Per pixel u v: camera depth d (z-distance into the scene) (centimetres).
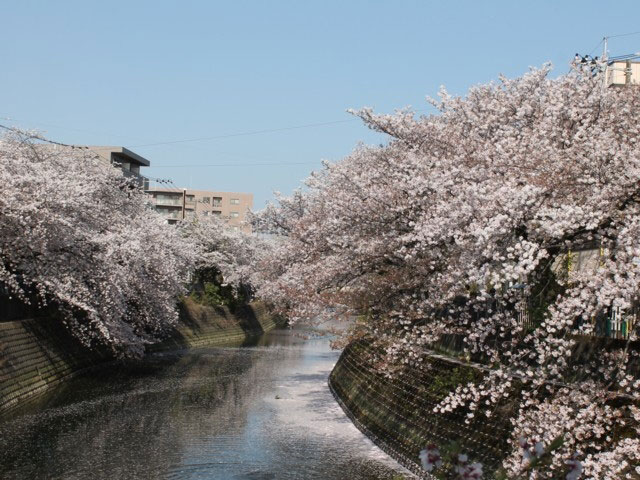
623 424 910
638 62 2122
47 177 2131
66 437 1689
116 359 3034
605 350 1045
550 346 1031
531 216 1047
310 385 2698
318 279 1717
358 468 1486
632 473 873
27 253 2155
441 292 1278
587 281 967
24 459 1488
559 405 973
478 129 1454
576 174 1073
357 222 1432
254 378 2831
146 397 2277
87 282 2388
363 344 2442
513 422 1041
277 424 1934
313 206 2331
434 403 1530
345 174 1527
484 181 1198
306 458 1566
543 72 1405
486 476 1202
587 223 981
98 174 2809
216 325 4647
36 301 2498
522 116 1326
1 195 2023
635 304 908
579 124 1226
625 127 1165
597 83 1258
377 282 1662
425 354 1711
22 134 2450
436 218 1149
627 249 871
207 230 4853
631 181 974
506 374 1096
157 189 8144
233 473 1430
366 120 1600
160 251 2986
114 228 2598
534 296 1207
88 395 2252
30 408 1994
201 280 4941
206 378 2773
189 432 1800
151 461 1505
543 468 845
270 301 3138
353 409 2056
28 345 2238
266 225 3322
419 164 1412
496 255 998
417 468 1434
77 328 2622
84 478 1370
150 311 2928
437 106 1608
